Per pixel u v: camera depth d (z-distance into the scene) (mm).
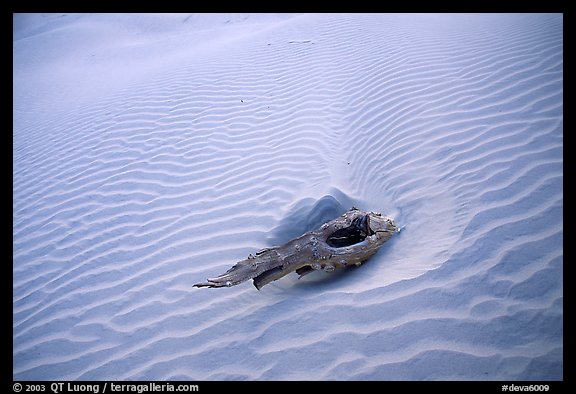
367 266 4207
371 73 7414
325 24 10375
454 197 4438
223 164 6238
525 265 3562
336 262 4125
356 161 5801
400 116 6027
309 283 4289
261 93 7934
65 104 9906
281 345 3562
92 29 19078
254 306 4055
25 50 17750
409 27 9047
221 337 3793
